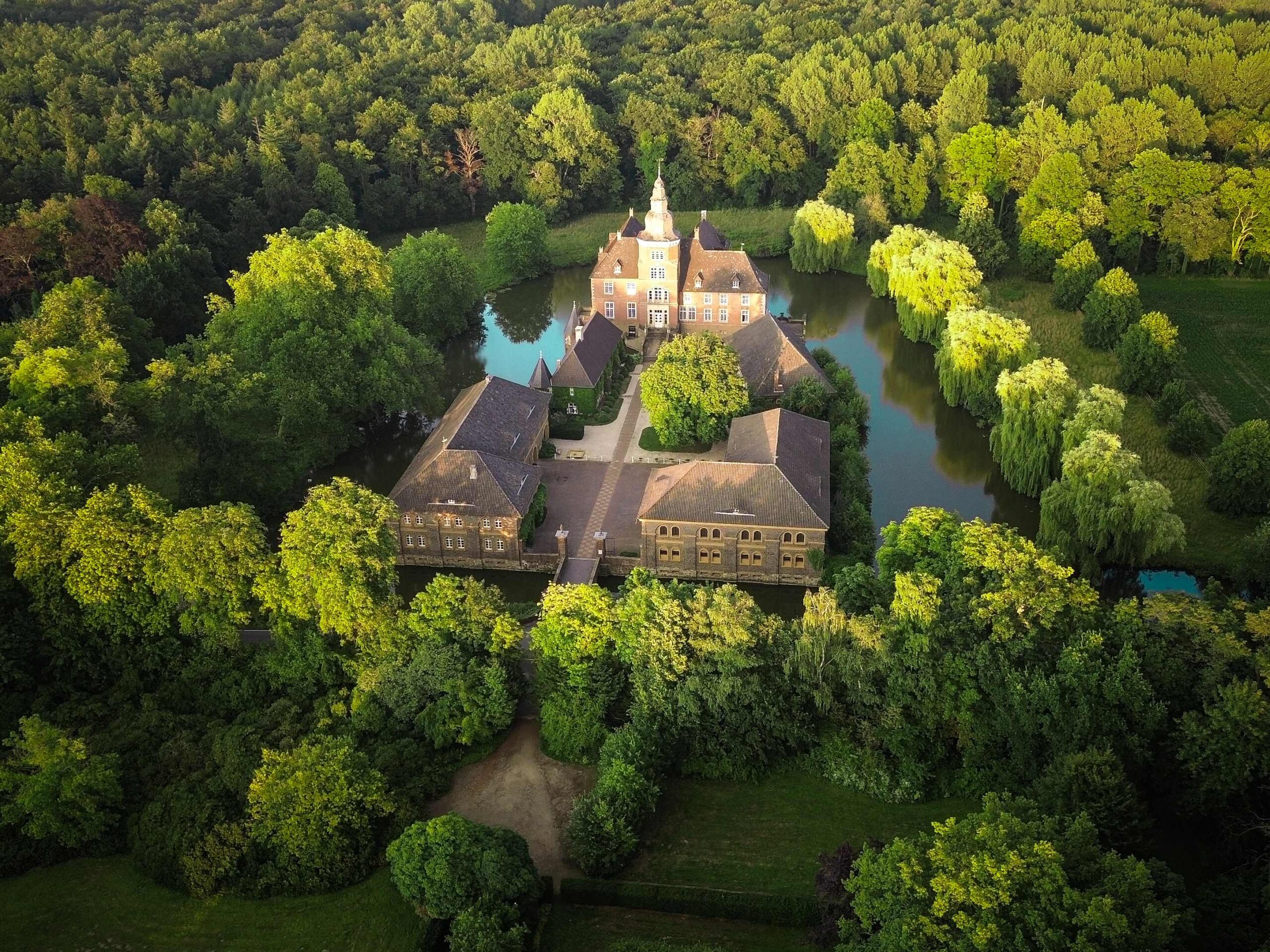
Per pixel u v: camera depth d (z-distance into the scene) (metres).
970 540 84.44
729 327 164.12
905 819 75.62
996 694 75.44
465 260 169.12
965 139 193.12
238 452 108.25
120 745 77.44
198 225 167.38
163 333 150.25
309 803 69.69
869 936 59.81
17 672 81.94
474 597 82.69
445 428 118.19
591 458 127.06
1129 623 76.19
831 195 198.12
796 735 80.31
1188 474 118.94
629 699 82.50
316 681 84.12
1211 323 156.38
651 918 68.31
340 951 65.31
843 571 89.25
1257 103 196.62
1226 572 104.12
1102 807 67.06
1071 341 151.00
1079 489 101.06
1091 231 171.12
